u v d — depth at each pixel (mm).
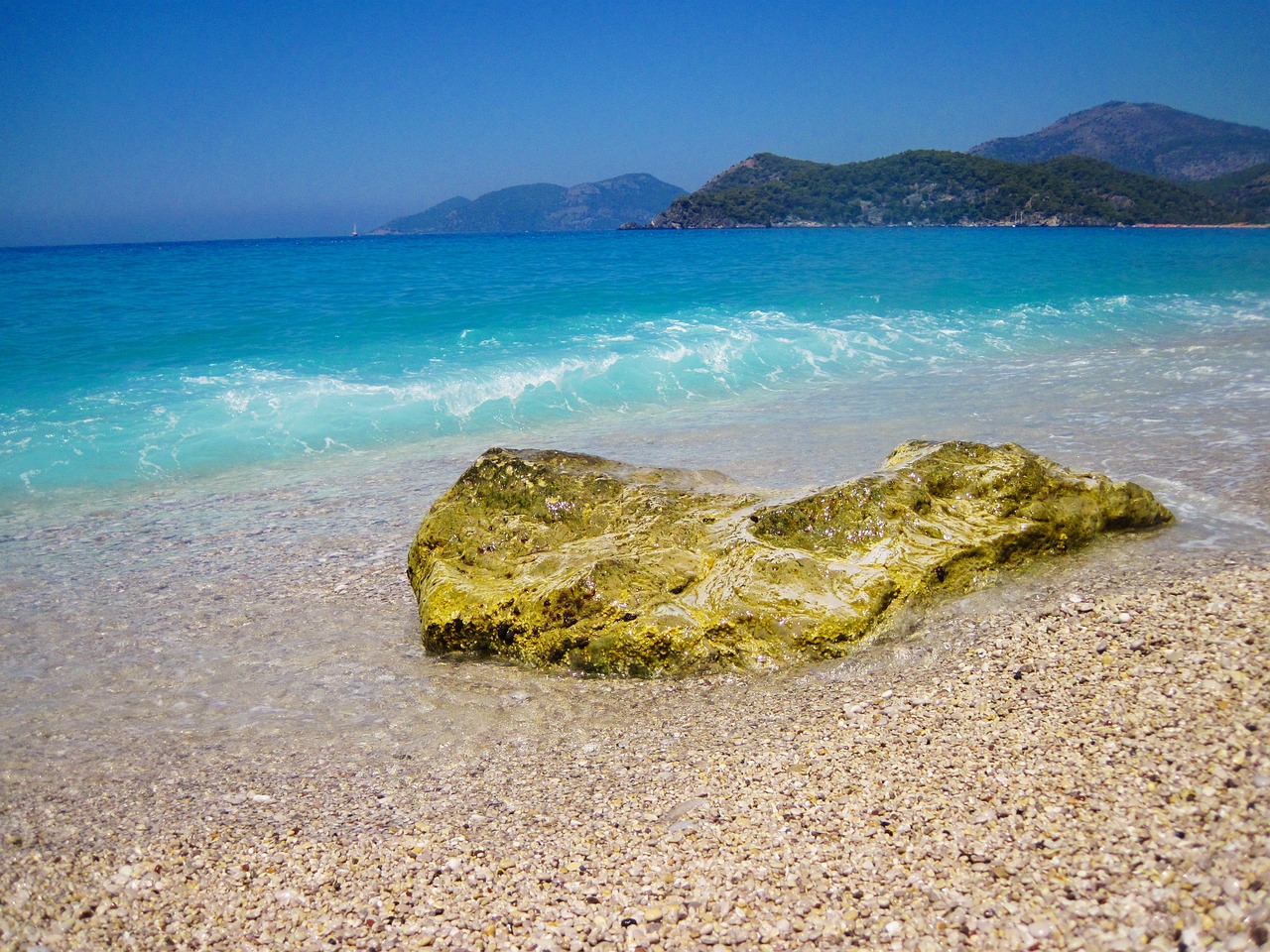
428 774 4836
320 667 6246
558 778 4723
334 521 9234
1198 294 24797
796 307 21609
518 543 7090
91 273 30109
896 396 14039
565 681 6016
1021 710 4754
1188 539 7250
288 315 19859
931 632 6035
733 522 6832
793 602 6039
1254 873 3195
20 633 6738
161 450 11484
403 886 3861
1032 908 3297
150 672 6156
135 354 15930
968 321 20109
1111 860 3451
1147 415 11766
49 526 9125
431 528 7355
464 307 21172
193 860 4098
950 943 3215
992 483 7133
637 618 6051
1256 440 10180
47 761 5031
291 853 4129
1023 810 3867
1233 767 3830
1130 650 5168
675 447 11445
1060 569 6781
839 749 4699
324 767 4949
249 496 10086
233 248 64375
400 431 12727
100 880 3980
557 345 16984
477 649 6426
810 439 11531
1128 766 4016
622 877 3814
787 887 3633
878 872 3643
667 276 29812
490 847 4105
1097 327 19812
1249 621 5242
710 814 4219
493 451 7809
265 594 7473
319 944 3543
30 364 15008
